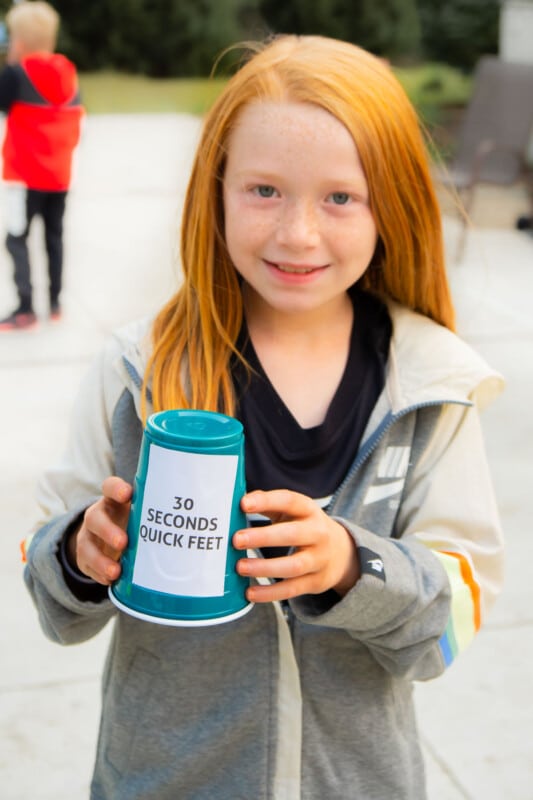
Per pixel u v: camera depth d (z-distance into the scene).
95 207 9.78
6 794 2.69
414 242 1.58
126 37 24.70
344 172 1.42
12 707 3.00
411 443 1.58
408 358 1.59
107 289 7.26
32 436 4.79
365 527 1.55
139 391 1.55
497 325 6.48
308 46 1.49
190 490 1.20
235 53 11.49
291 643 1.51
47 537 1.42
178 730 1.55
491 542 1.56
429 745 2.91
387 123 1.45
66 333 6.32
